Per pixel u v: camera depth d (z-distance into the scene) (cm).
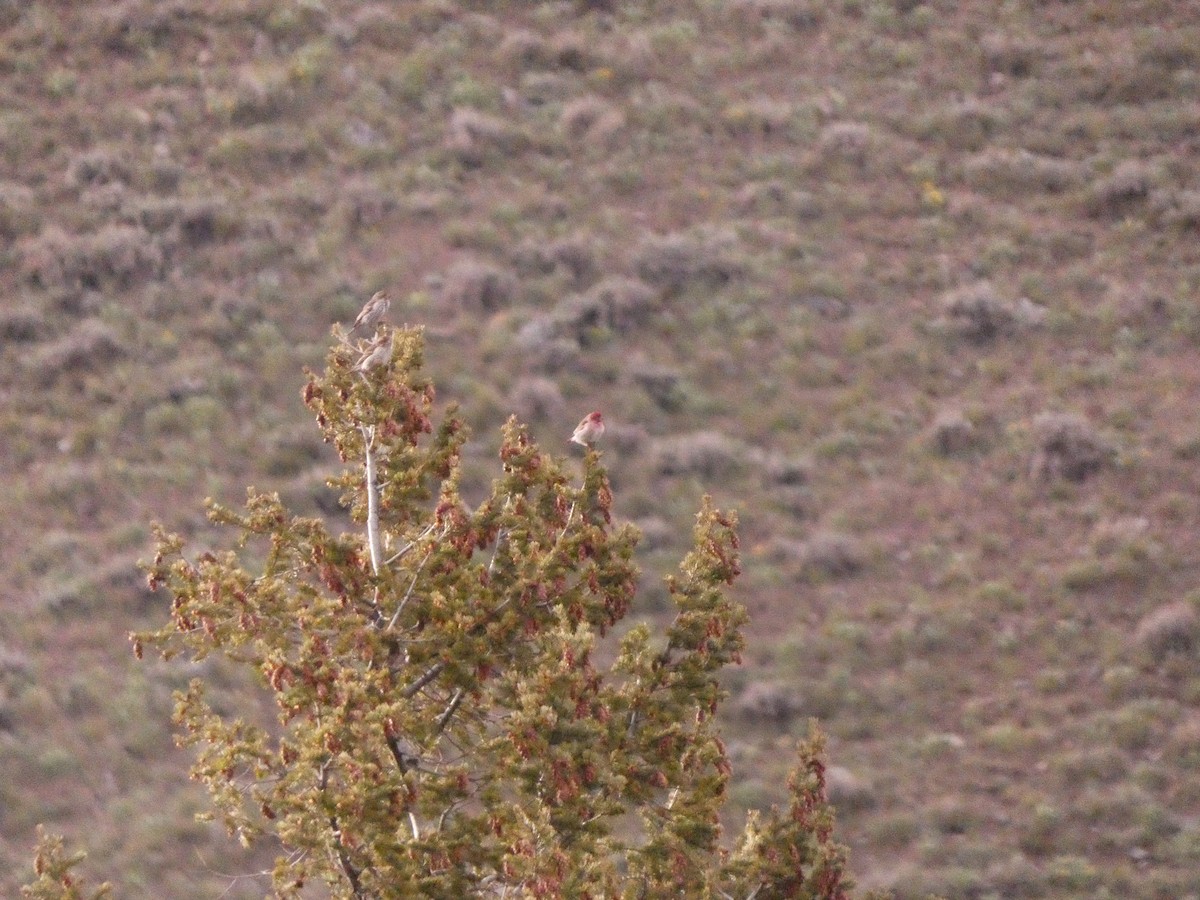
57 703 8456
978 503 10669
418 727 3816
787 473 10725
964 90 15188
